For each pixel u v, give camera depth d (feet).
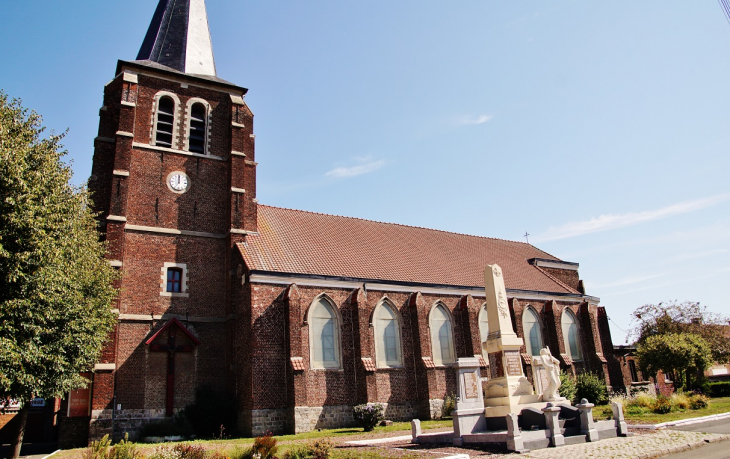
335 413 93.40
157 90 106.22
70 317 65.16
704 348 135.23
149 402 87.35
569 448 55.16
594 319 137.18
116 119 101.30
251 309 91.20
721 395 147.13
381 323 106.11
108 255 89.25
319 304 99.60
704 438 59.00
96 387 81.87
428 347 107.04
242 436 87.35
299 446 56.54
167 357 91.20
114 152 97.81
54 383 63.52
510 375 68.33
